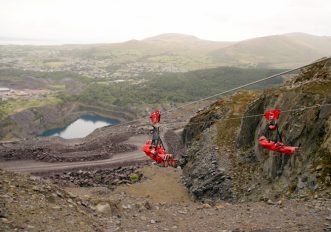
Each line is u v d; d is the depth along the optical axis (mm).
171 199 49594
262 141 24438
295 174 34219
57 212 16281
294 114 37875
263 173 41469
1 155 81062
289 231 15547
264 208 20672
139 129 113688
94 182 60719
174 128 122125
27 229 14031
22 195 16703
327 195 26812
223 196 43906
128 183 57594
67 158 79750
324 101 34750
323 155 31219
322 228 15617
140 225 17531
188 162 57906
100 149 89500
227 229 16547
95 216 17906
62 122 194625
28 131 170375
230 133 54219
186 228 17125
